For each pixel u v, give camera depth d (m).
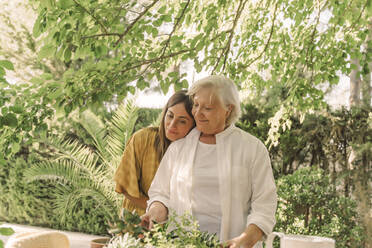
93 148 6.90
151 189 2.00
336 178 4.35
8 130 2.07
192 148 1.92
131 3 2.14
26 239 1.85
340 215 3.96
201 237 1.48
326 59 3.64
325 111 5.36
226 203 1.78
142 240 1.57
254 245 1.79
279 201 4.12
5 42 10.13
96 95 2.26
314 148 5.54
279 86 5.79
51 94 2.10
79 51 2.09
